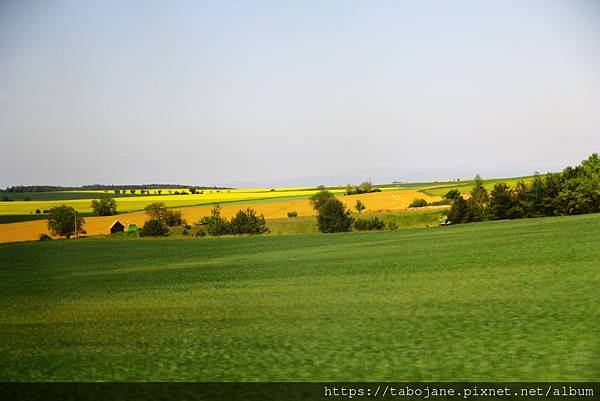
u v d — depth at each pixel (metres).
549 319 15.38
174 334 17.67
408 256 37.25
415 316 17.53
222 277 34.00
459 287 22.62
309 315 19.31
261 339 16.00
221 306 22.91
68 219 108.19
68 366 14.26
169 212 111.25
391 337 14.99
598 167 72.38
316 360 13.37
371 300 21.47
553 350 12.52
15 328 20.88
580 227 44.97
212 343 15.95
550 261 27.39
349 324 17.17
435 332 15.13
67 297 29.55
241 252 52.81
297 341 15.41
